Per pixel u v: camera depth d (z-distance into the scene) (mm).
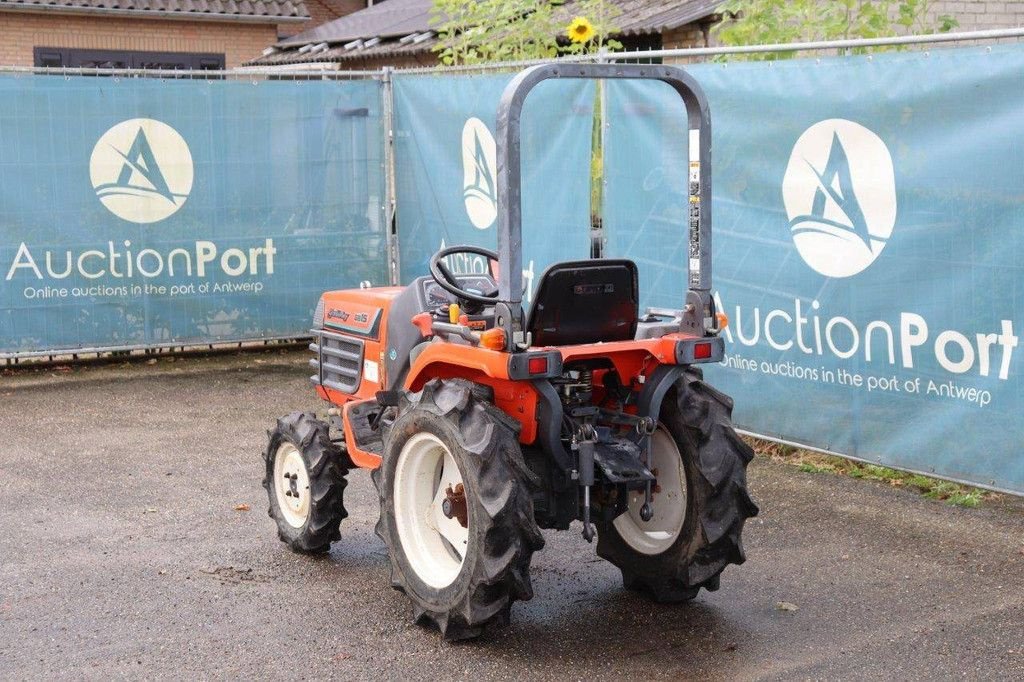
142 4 20203
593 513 5102
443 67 10727
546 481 4902
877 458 6871
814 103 6992
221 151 11156
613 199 8477
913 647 4746
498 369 4566
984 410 6293
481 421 4648
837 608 5164
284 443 6043
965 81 6219
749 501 5004
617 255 8492
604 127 8492
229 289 11336
